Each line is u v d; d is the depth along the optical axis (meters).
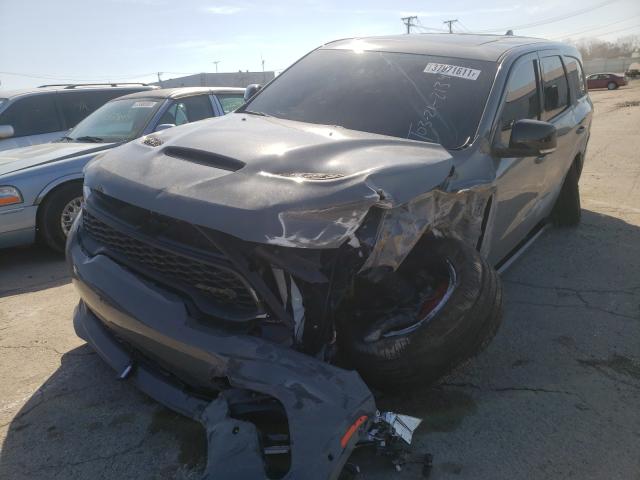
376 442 2.26
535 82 4.20
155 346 2.34
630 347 3.54
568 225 5.99
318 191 2.18
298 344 2.25
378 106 3.50
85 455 2.52
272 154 2.48
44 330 3.75
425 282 2.75
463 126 3.30
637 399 3.00
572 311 4.05
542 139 3.18
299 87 3.91
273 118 3.50
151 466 2.45
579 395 3.03
